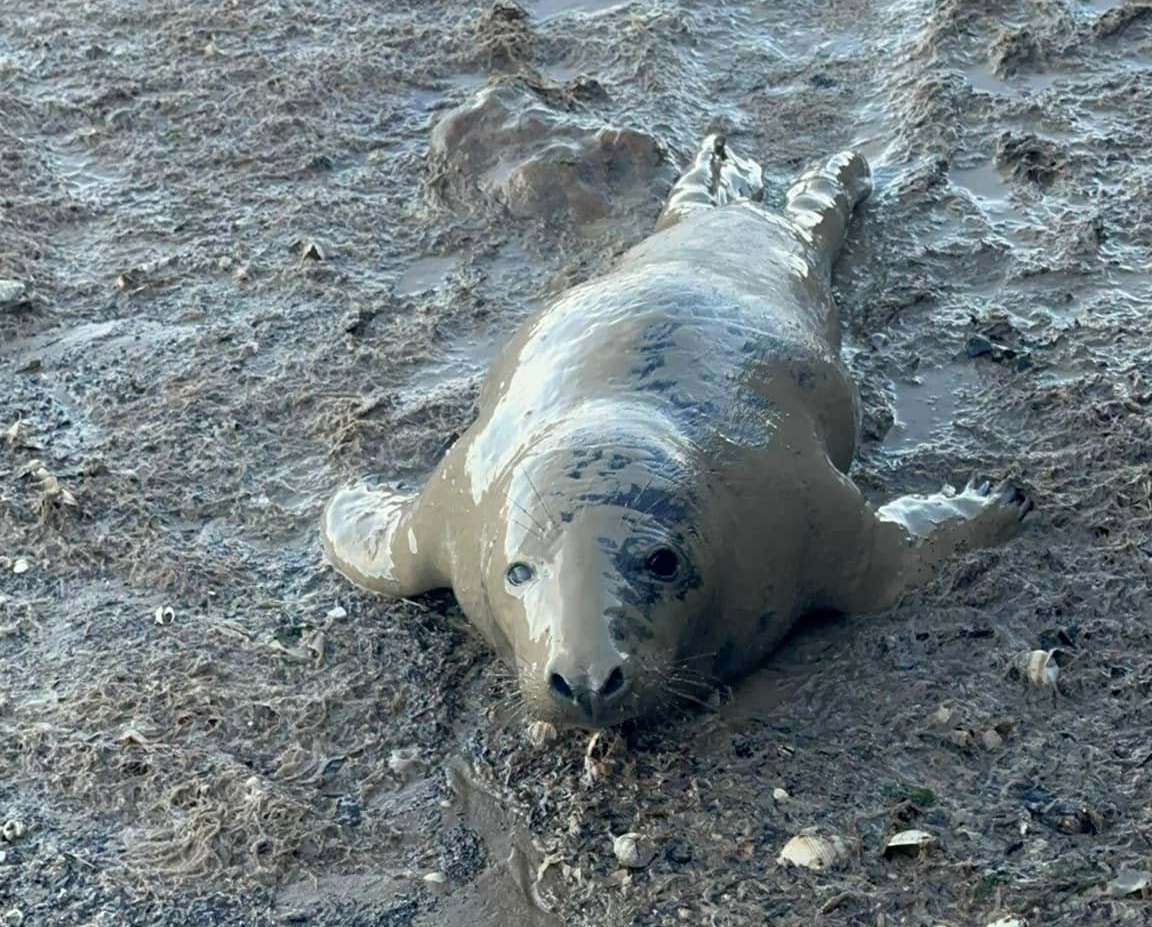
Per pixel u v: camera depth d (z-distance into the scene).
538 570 3.46
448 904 3.45
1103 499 3.76
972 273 4.14
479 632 3.65
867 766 3.51
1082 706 3.55
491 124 4.39
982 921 3.38
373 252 4.29
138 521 3.86
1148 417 3.86
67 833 3.53
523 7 4.95
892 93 4.50
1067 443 3.85
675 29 4.69
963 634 3.62
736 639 3.56
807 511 3.59
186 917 3.45
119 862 3.50
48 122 4.63
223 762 3.57
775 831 3.46
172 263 4.30
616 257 4.22
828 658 3.62
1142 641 3.61
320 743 3.60
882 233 4.21
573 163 4.32
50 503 3.87
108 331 4.19
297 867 3.49
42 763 3.59
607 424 3.54
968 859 3.42
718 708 3.58
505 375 3.70
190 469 3.94
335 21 4.95
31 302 4.23
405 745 3.59
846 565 3.63
